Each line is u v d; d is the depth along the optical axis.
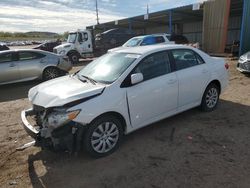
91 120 3.59
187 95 4.94
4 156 4.07
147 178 3.29
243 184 3.08
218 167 3.46
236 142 4.16
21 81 9.66
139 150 4.03
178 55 4.88
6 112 6.45
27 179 3.42
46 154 4.05
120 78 4.00
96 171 3.51
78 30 18.84
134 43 15.12
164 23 32.97
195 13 24.64
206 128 4.74
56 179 3.39
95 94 3.70
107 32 20.36
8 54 9.38
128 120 4.05
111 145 3.95
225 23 17.80
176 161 3.66
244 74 9.90
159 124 5.01
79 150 3.84
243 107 5.86
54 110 3.58
